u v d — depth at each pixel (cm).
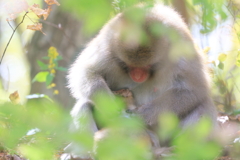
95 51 1223
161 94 1188
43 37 2033
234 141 1029
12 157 880
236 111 1466
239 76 1730
